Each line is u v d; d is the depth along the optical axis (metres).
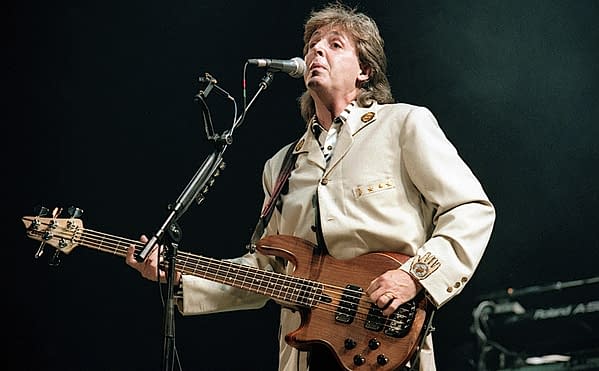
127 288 8.92
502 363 7.34
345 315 3.66
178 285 4.14
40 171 9.09
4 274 8.85
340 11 4.50
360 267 3.72
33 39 9.27
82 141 9.18
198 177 3.82
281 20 9.05
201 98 3.97
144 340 8.85
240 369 8.73
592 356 7.02
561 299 7.33
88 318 8.88
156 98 9.24
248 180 9.01
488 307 7.62
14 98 9.18
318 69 4.24
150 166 9.16
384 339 3.57
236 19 9.14
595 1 8.19
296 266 3.86
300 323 3.90
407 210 3.85
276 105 9.04
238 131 9.07
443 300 3.54
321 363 3.69
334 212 3.88
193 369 8.73
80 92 9.24
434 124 3.97
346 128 4.09
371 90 4.32
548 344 7.21
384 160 3.93
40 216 4.09
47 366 8.77
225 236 8.95
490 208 3.75
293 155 4.30
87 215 9.05
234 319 8.83
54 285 8.89
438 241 3.63
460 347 7.63
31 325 8.81
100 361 8.82
